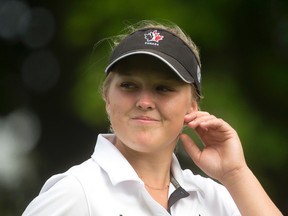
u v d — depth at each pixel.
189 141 11.14
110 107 10.16
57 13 32.72
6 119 34.25
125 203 9.90
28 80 33.94
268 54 28.39
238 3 27.31
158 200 10.45
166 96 10.02
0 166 32.91
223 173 10.85
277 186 27.50
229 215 11.23
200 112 10.70
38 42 33.78
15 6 34.91
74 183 9.73
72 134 32.56
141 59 9.95
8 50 34.34
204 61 27.17
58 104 33.28
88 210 9.67
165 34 10.30
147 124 9.91
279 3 28.42
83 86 25.70
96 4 26.70
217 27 26.69
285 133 27.36
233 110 25.95
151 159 10.45
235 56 27.70
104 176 10.03
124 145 10.51
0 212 31.62
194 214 10.67
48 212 9.63
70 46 29.27
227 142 10.93
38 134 33.78
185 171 11.55
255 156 26.19
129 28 11.16
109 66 10.09
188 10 26.23
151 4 25.97
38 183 32.81
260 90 28.06
